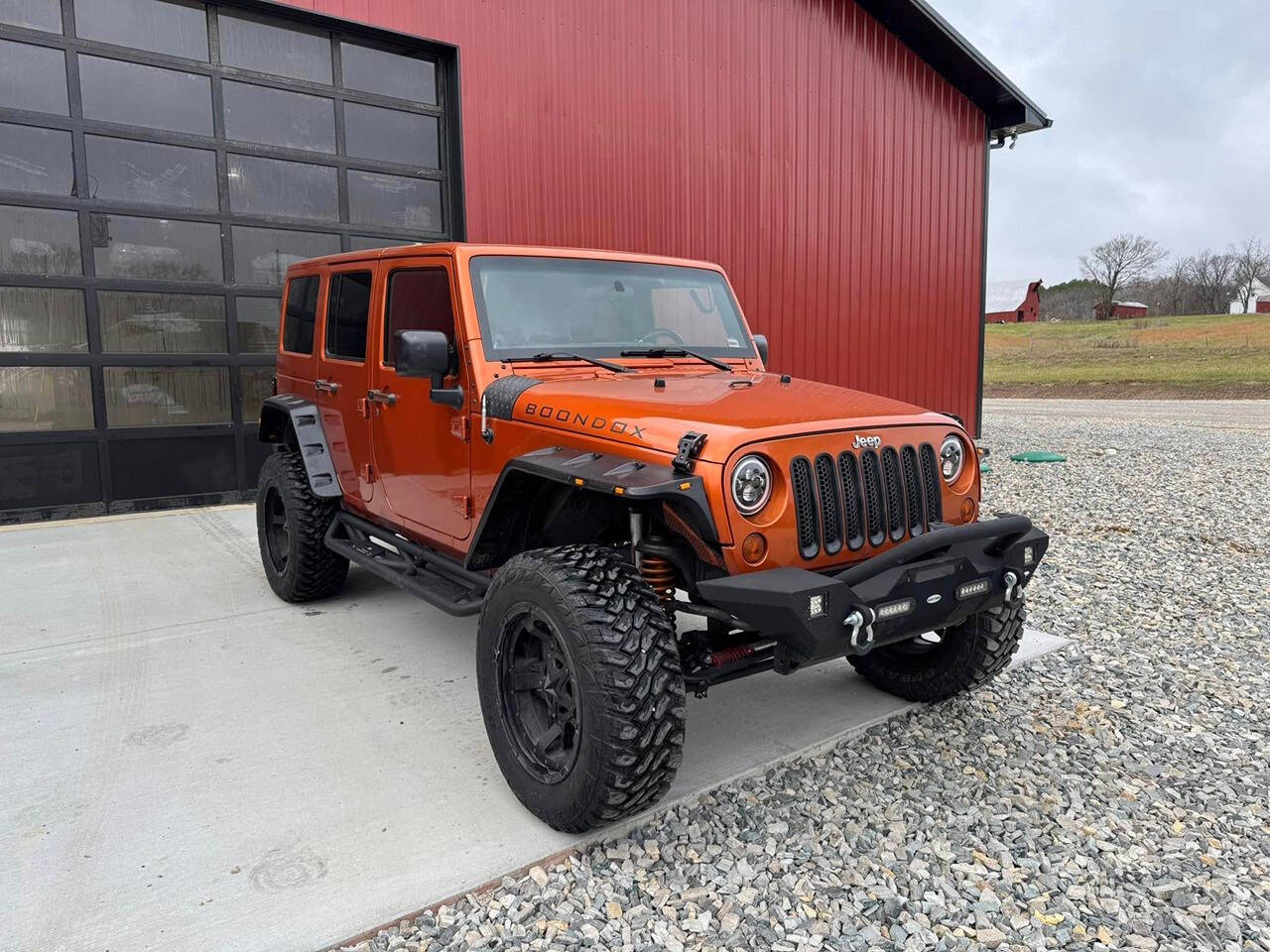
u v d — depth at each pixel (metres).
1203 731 3.59
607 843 2.75
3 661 4.26
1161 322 52.50
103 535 7.00
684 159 10.58
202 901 2.42
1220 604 5.32
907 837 2.81
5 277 6.97
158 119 7.54
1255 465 11.77
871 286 12.66
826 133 11.90
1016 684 4.07
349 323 4.50
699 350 4.07
